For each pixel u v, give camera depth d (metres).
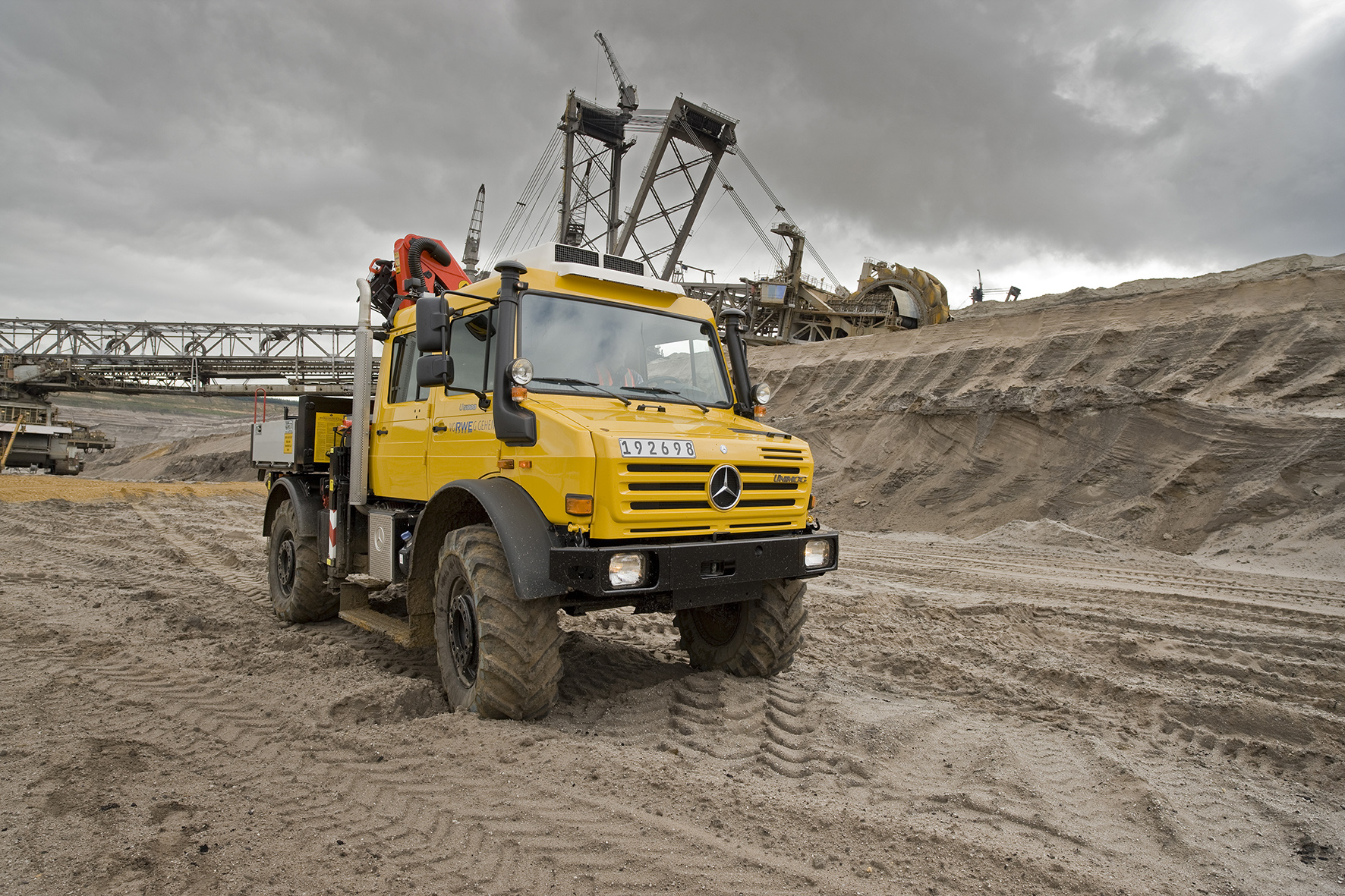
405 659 6.38
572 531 4.38
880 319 37.91
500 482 4.79
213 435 69.38
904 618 8.64
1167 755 4.79
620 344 5.43
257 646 6.56
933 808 3.82
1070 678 6.32
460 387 5.36
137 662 5.89
